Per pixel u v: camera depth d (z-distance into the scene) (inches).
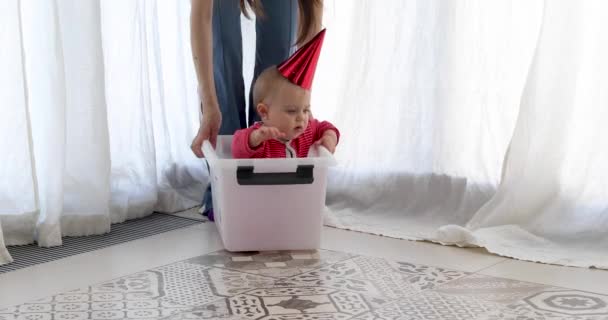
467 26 88.1
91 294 64.6
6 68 77.3
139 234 84.7
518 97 86.1
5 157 78.7
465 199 88.0
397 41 91.6
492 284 67.5
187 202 97.6
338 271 71.1
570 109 79.8
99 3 83.0
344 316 59.3
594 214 79.0
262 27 86.2
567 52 79.3
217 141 85.5
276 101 75.2
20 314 60.0
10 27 76.6
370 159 93.3
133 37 90.7
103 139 83.7
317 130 81.9
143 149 91.9
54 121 79.4
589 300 63.5
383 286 66.7
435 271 71.2
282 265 72.9
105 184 84.3
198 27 80.2
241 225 75.7
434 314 59.9
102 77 83.2
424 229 86.0
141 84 91.3
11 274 70.4
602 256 75.3
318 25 83.8
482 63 86.7
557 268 72.4
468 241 79.0
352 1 94.9
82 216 84.0
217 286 66.6
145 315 59.5
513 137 81.8
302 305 61.7
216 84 87.3
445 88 89.6
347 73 93.4
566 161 80.5
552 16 79.4
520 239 79.7
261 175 73.9
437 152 90.5
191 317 59.0
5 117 78.0
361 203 93.3
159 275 69.7
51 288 66.2
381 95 92.6
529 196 81.5
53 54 79.3
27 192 79.4
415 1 90.7
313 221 76.4
